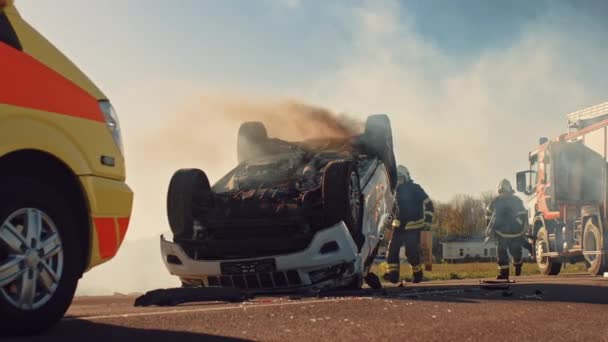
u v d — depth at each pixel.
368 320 4.13
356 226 7.87
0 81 3.51
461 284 10.00
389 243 10.70
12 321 3.47
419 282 11.07
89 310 5.28
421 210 10.77
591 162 14.58
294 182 8.27
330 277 7.59
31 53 3.81
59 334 3.57
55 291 3.71
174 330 3.65
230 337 3.40
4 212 3.48
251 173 8.88
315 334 3.53
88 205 3.97
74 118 3.93
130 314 4.42
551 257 16.09
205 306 5.40
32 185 3.63
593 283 8.92
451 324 3.96
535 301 5.63
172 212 7.93
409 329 3.72
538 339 3.45
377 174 8.94
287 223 7.59
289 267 7.37
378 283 8.57
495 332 3.65
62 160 3.79
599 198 14.20
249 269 7.46
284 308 4.84
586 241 14.61
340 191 7.48
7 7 3.82
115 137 4.26
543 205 16.34
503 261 11.78
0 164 3.63
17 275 3.52
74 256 3.85
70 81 3.99
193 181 8.05
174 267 7.88
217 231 7.88
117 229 4.18
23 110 3.60
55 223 3.74
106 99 4.25
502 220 11.79
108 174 4.13
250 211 7.80
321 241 7.38
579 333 3.68
